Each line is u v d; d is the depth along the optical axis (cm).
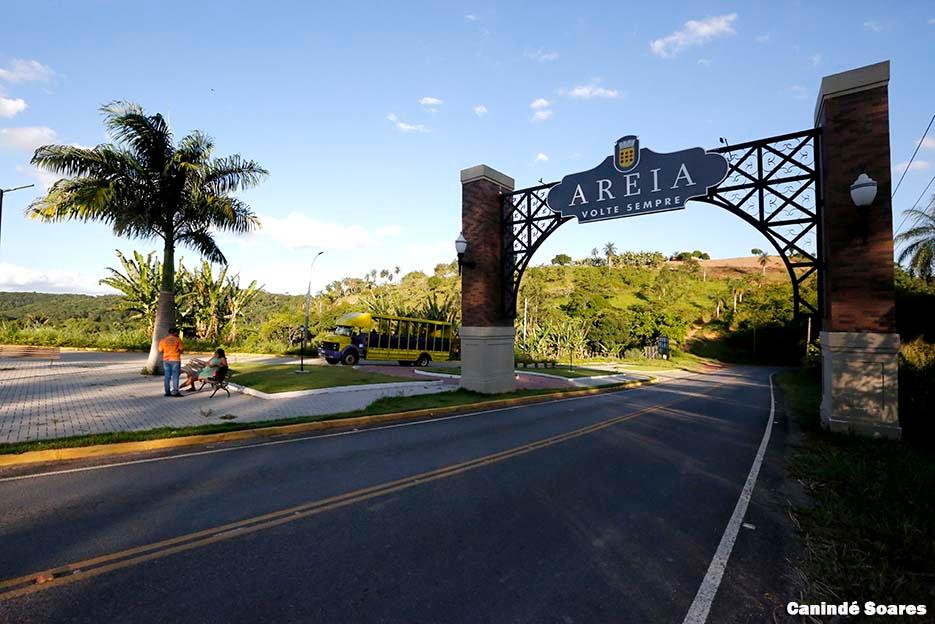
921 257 2752
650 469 730
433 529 465
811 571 397
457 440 898
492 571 384
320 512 500
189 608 315
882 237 877
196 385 1440
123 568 366
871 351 876
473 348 1573
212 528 449
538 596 348
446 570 383
